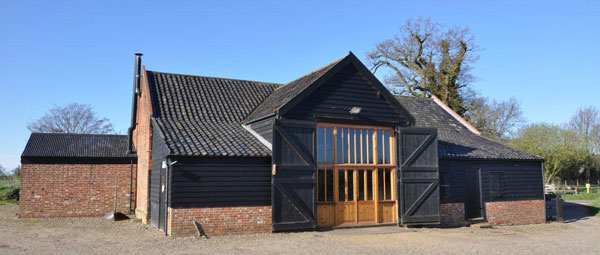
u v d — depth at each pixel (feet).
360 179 53.83
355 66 54.24
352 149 53.78
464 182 62.90
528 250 43.06
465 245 44.42
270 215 47.98
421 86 128.77
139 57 69.15
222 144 48.91
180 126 52.85
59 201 69.31
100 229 53.42
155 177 53.57
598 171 167.94
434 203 56.08
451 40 127.95
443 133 73.77
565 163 145.38
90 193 70.90
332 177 52.24
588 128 183.01
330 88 52.85
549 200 95.55
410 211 54.49
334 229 50.83
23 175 68.28
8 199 99.19
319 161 51.47
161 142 49.83
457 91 130.21
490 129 153.99
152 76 63.72
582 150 149.07
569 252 42.55
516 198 66.49
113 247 40.04
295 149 48.91
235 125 57.82
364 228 52.24
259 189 47.83
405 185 54.90
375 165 54.49
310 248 39.65
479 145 70.03
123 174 72.84
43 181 69.05
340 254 37.40
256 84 71.31
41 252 37.83
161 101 58.39
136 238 45.37
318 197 51.08
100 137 78.64
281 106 48.93
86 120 170.71
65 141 75.00
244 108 63.00
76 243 42.73
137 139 71.87
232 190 46.50
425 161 56.18
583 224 67.15
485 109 159.02
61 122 167.43
